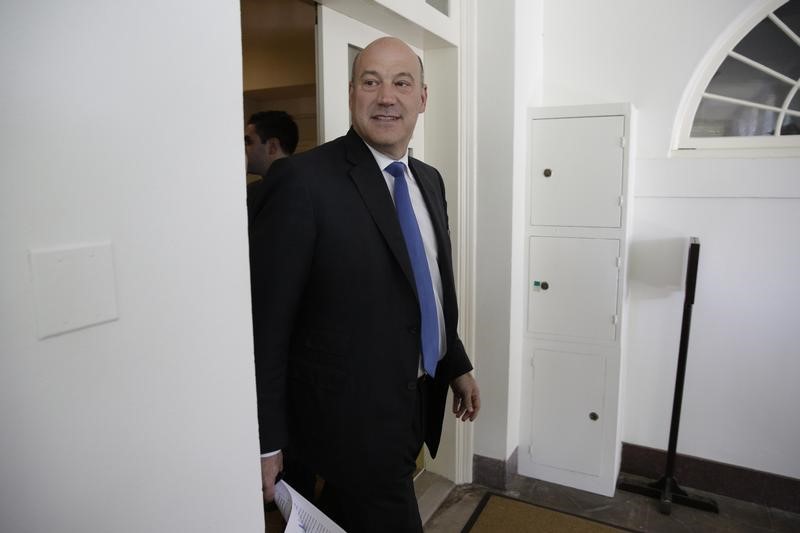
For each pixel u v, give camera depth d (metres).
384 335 1.22
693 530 2.20
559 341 2.42
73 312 0.62
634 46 2.35
